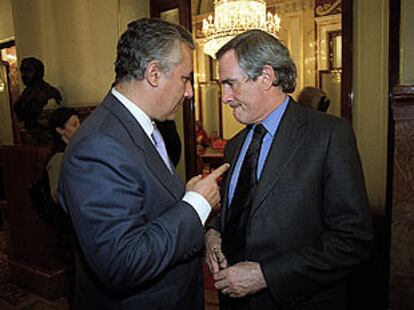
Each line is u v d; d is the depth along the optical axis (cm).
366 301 191
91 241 82
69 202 85
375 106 218
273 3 546
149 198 92
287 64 109
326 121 108
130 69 93
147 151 94
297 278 101
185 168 279
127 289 88
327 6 500
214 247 120
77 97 317
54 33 322
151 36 92
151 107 98
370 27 216
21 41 346
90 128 90
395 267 120
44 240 267
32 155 258
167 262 86
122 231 81
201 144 581
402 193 117
